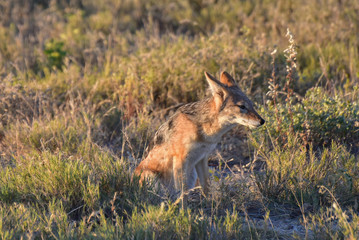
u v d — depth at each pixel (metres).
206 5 30.22
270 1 28.98
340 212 7.94
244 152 13.72
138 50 21.08
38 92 16.30
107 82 17.89
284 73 16.23
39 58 22.06
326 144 12.91
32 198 9.72
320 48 20.20
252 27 25.62
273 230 8.60
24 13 30.22
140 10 30.03
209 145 10.39
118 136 15.27
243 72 16.34
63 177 9.84
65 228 8.28
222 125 10.14
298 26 23.83
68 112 15.55
